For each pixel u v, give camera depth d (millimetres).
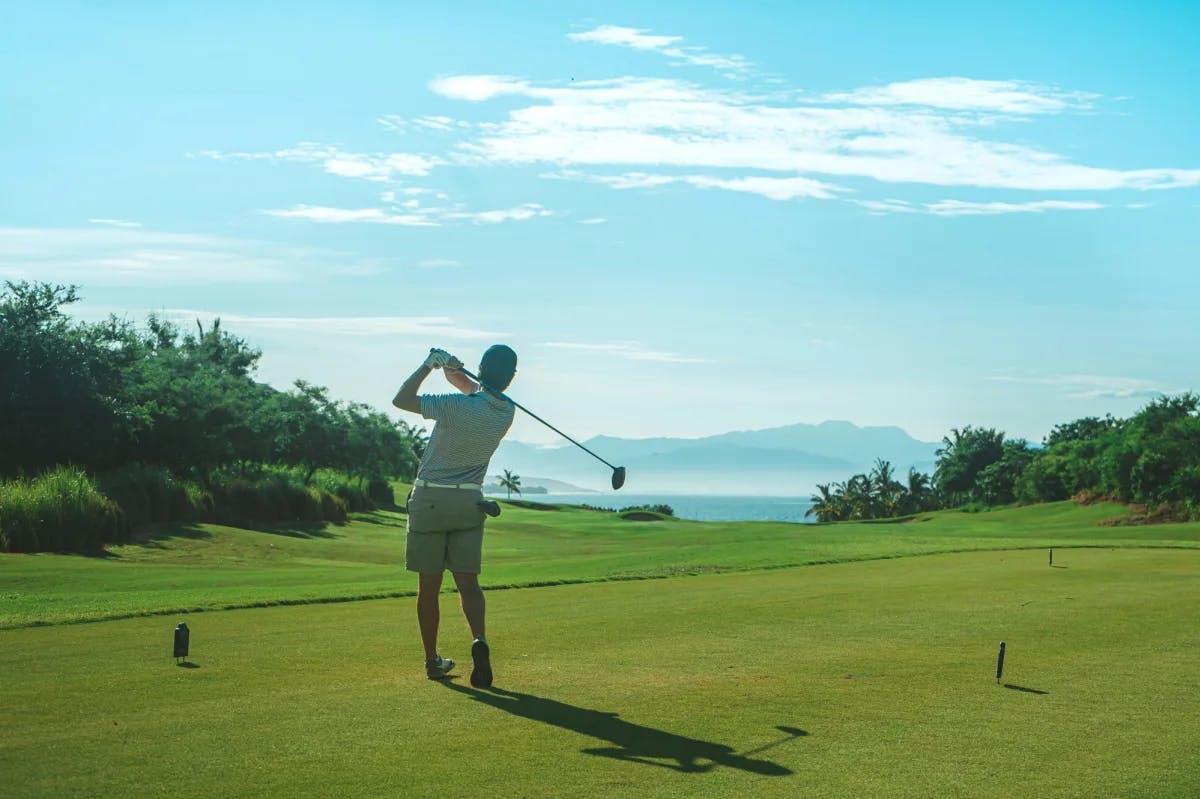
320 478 55344
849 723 5297
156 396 37125
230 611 10094
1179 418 65438
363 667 6688
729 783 4227
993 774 4422
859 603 10586
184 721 5125
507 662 6988
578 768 4402
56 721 5094
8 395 32062
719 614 9648
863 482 140125
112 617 9383
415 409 6594
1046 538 34344
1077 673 6723
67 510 26203
